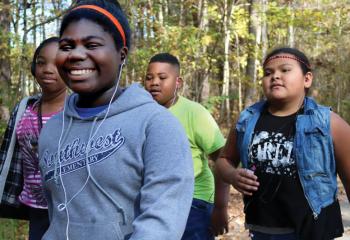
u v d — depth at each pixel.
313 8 12.31
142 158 1.77
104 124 1.84
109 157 1.78
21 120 3.32
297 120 2.90
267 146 2.97
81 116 1.92
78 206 1.81
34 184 3.27
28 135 3.26
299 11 11.74
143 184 1.77
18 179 3.36
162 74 3.97
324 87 23.31
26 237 5.25
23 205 3.37
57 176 1.89
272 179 2.93
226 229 3.62
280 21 11.84
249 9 11.93
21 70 7.88
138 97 1.85
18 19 7.82
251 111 3.16
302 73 3.02
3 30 7.34
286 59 2.99
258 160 3.00
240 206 7.93
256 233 3.04
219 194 3.49
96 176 1.79
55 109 3.29
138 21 9.54
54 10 7.98
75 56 1.82
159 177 1.71
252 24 11.90
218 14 11.40
